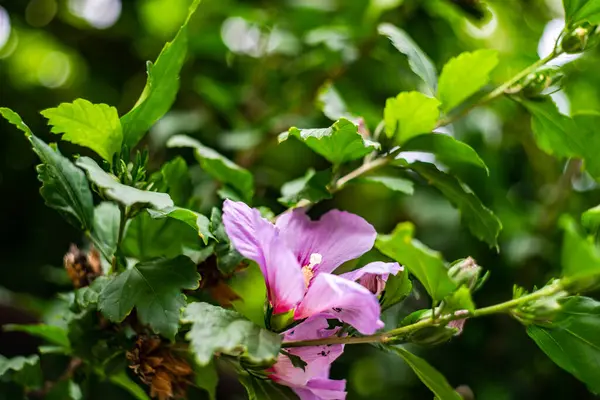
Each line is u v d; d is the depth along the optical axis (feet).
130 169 2.15
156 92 2.18
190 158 2.94
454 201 2.32
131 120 2.18
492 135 3.21
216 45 3.25
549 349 2.11
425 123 2.24
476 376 2.90
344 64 2.94
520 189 3.27
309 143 2.21
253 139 2.85
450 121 2.33
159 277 2.07
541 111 2.29
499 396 2.89
